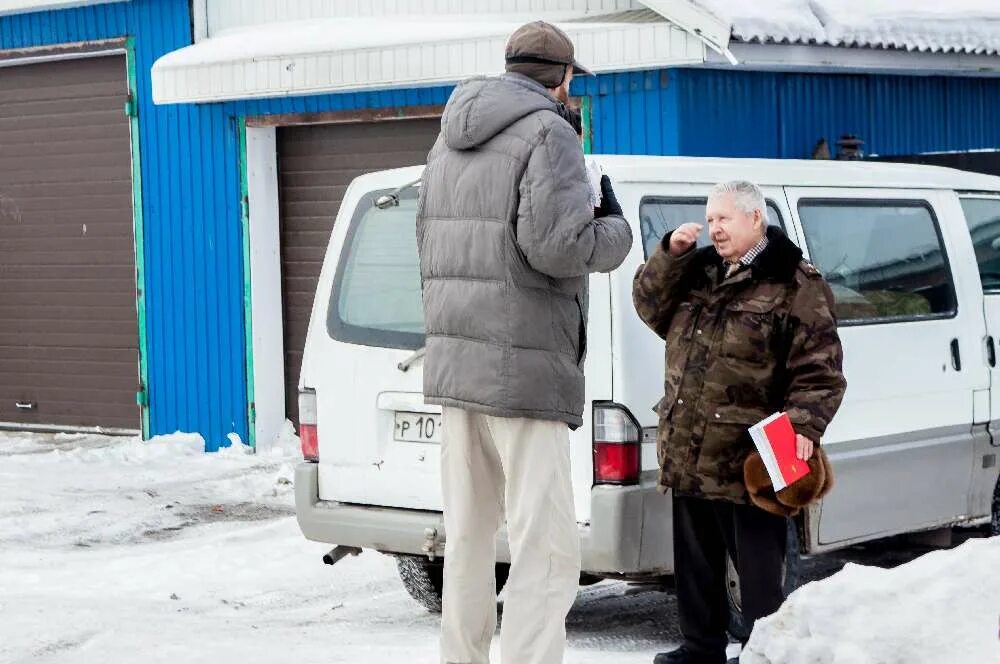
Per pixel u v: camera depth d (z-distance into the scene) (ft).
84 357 52.19
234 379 48.32
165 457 47.26
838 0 40.40
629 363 22.39
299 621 26.48
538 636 17.20
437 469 23.95
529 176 16.78
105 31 50.14
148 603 27.84
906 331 26.48
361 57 41.63
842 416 25.04
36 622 23.63
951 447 27.07
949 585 14.35
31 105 52.70
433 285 17.74
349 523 24.75
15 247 53.42
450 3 44.04
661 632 25.22
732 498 19.54
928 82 47.24
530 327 17.10
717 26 35.50
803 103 42.47
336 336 25.23
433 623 26.20
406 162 45.24
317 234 47.47
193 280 48.91
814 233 25.68
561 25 39.01
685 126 38.78
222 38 47.26
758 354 19.44
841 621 14.38
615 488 22.24
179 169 48.91
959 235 28.37
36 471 44.55
